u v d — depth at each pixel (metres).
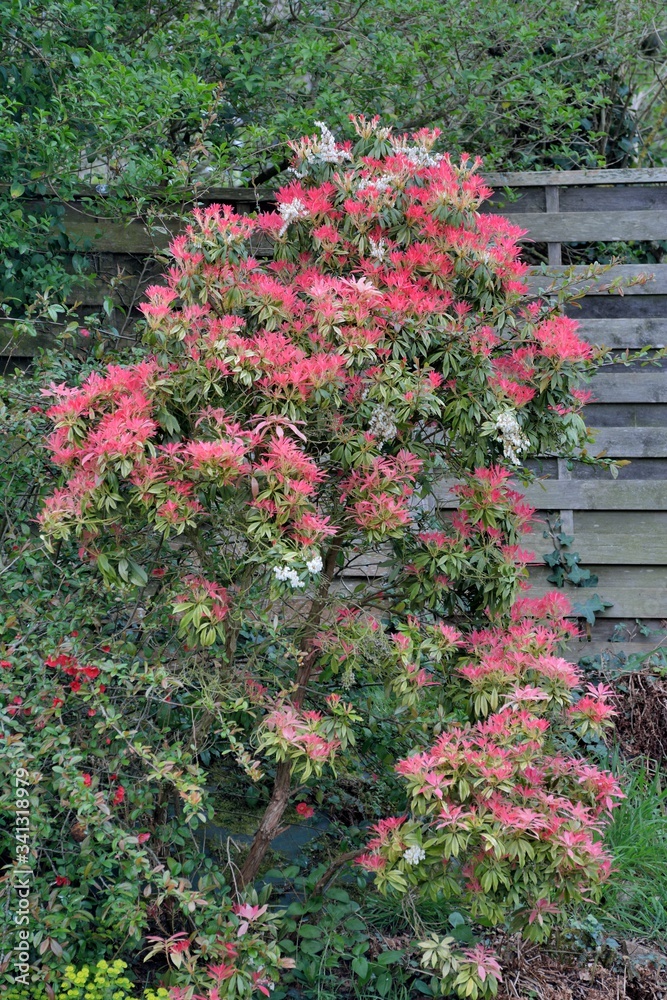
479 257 2.73
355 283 2.51
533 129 5.11
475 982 2.22
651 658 4.27
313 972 2.59
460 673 2.69
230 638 2.66
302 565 2.31
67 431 2.38
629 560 4.39
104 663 2.41
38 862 2.55
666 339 4.35
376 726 3.04
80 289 4.15
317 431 2.62
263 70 4.31
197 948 2.53
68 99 3.79
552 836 2.14
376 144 2.91
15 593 2.75
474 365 2.69
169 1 4.54
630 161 5.60
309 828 3.25
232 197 4.25
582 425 2.84
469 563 2.71
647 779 3.72
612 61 5.14
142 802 2.52
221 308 2.65
